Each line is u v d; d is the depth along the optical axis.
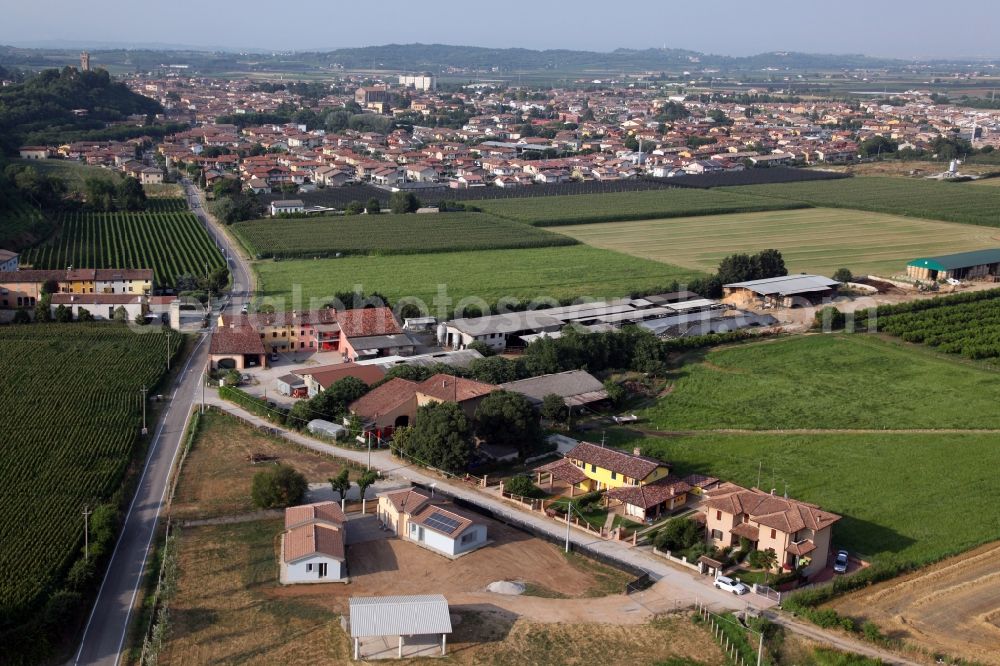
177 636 98.88
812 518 114.31
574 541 120.88
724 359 198.50
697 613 105.00
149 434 152.00
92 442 143.50
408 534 121.50
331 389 161.88
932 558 116.38
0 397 159.25
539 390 167.62
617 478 134.12
